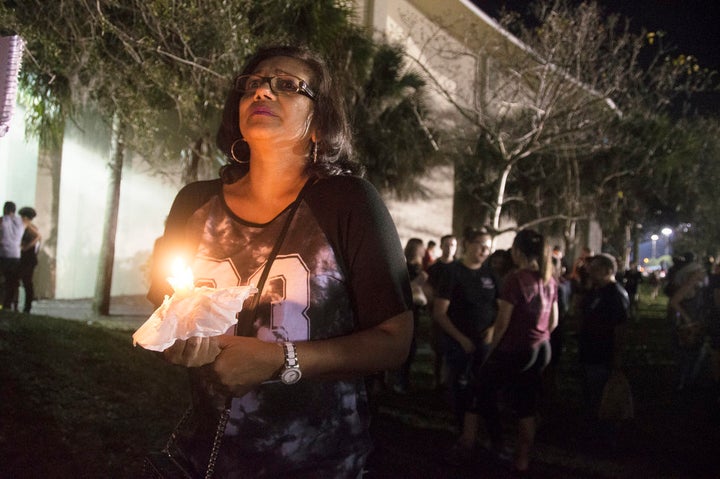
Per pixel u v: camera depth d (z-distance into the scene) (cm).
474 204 2409
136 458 486
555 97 1692
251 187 191
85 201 1577
